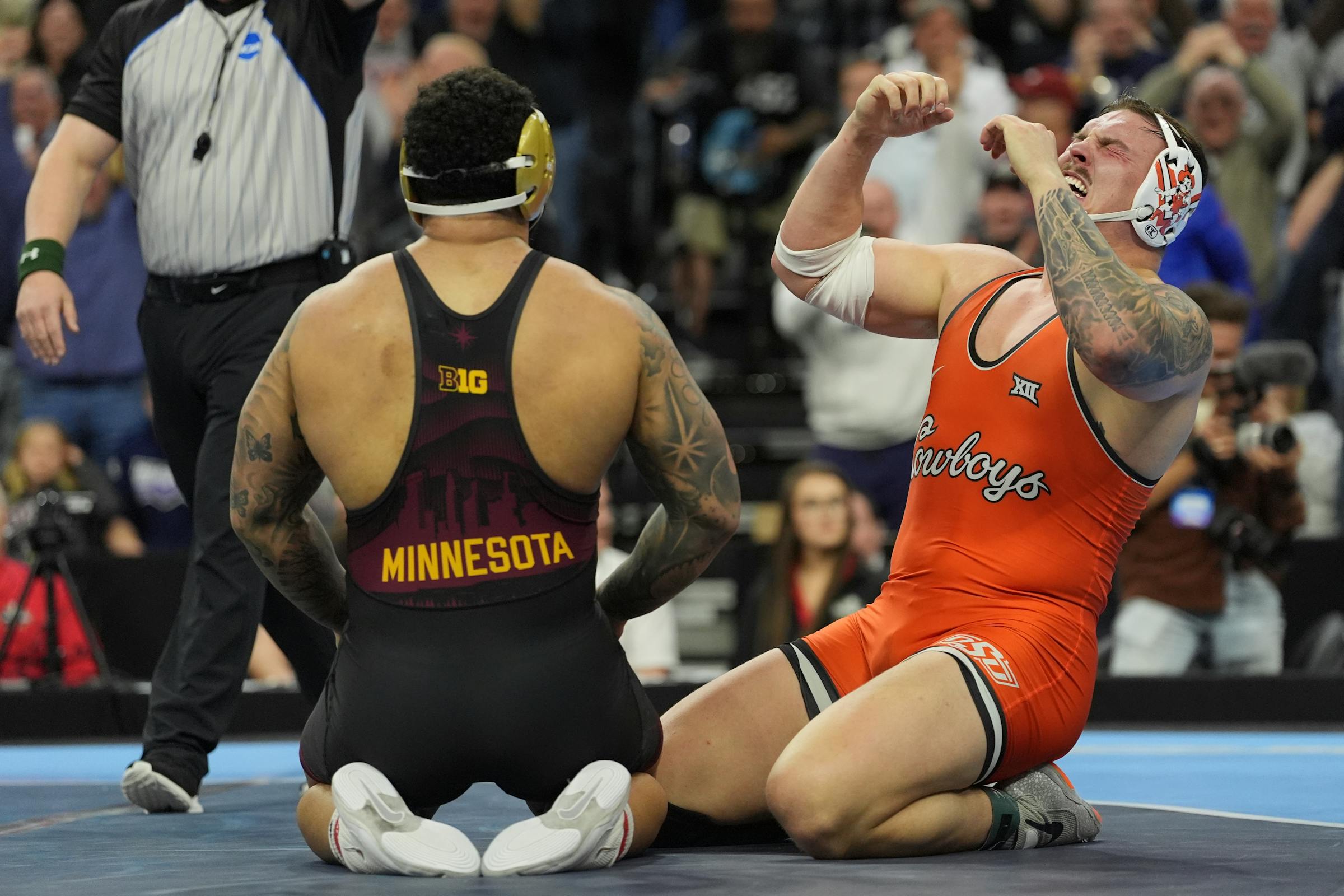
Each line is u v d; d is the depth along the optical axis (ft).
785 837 19.22
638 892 14.38
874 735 16.67
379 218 48.24
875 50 53.47
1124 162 18.67
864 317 20.22
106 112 23.98
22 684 36.83
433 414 15.89
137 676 39.75
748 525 50.70
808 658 19.04
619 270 55.36
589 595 16.40
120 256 47.85
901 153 46.62
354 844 15.69
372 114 51.42
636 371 16.21
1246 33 52.24
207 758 23.04
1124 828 19.83
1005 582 18.31
